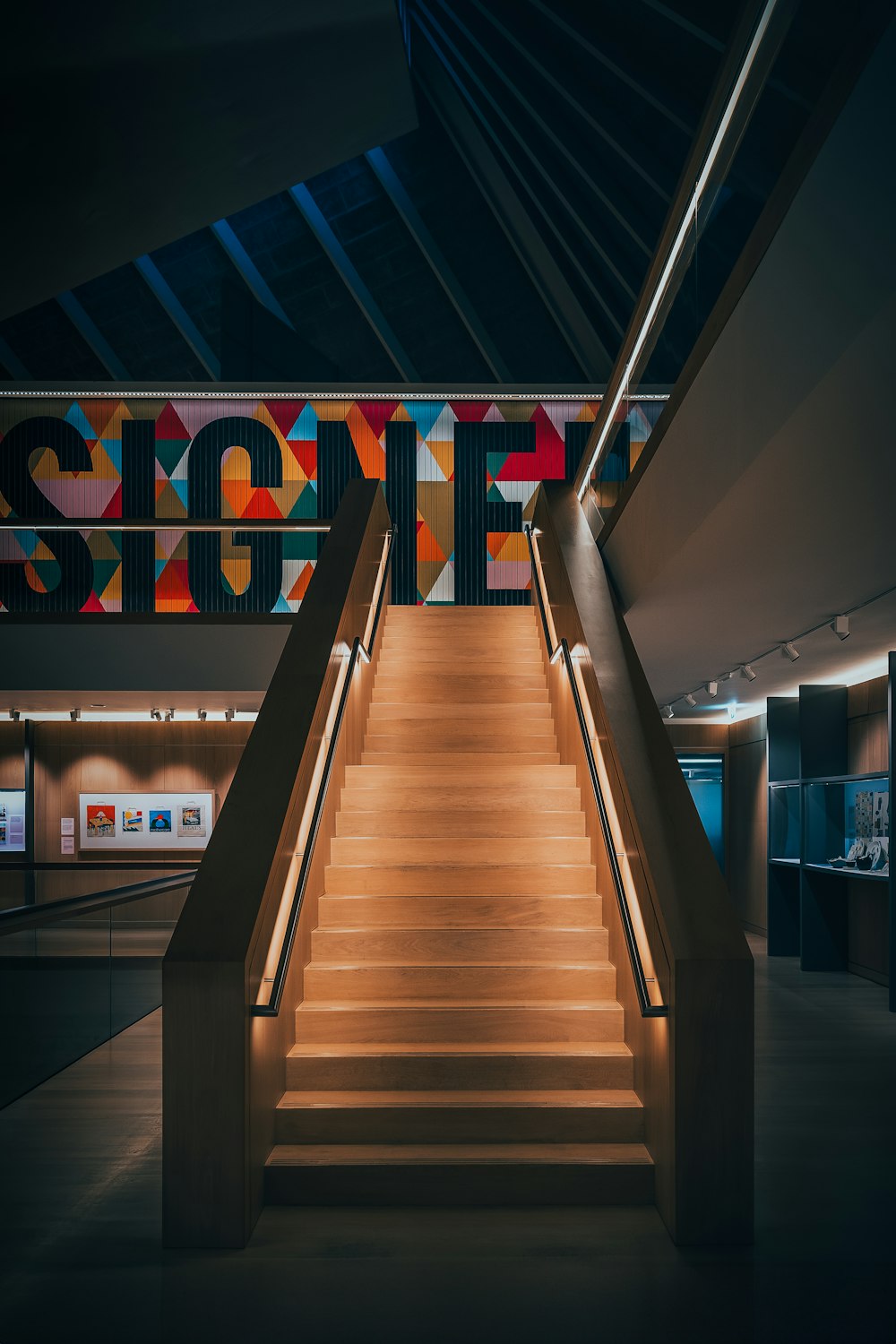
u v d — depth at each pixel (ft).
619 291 51.39
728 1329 10.15
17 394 36.35
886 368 10.82
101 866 38.27
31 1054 19.20
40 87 22.08
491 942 17.47
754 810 44.91
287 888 14.49
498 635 31.17
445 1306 10.58
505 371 61.87
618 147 40.11
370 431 37.35
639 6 33.50
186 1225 12.01
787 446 13.04
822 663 30.27
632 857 15.07
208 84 25.07
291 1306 10.59
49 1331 10.15
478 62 44.80
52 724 44.78
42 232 27.96
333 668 18.84
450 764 23.90
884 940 30.58
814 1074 20.12
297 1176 13.15
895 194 8.79
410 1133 13.97
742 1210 12.05
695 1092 12.12
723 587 20.85
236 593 36.01
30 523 30.19
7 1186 13.98
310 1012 15.81
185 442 36.99
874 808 31.48
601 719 17.65
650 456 18.49
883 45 8.11
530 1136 13.98
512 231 56.59
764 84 12.93
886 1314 10.44
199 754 44.37
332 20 25.45
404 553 37.19
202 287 60.34
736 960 12.18
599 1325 10.21
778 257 11.03
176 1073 12.08
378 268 59.93
